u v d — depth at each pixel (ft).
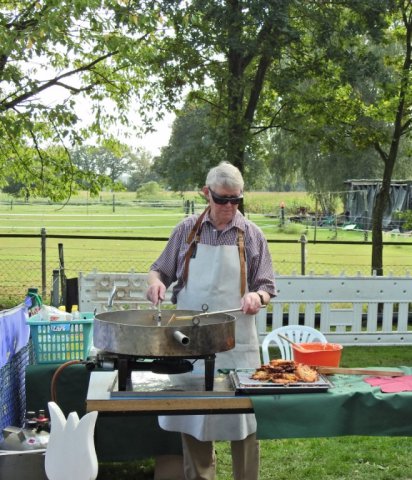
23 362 14.84
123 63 31.50
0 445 12.76
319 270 47.55
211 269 11.50
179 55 30.66
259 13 27.55
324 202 108.99
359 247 69.36
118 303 24.25
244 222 11.75
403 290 26.86
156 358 9.57
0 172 36.09
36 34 25.30
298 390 9.43
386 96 32.81
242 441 11.57
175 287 11.95
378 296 26.73
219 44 29.01
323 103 33.40
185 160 31.76
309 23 32.12
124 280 24.23
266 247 11.82
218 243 11.57
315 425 9.27
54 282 25.53
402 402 9.46
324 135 33.86
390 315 27.07
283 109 33.88
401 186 81.76
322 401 9.29
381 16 31.27
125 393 9.35
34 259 51.11
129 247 62.80
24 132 29.89
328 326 26.58
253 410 9.29
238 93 31.24
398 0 31.37
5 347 13.28
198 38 29.58
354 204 96.99
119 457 14.44
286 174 104.12
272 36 29.43
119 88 35.17
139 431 14.42
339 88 33.99
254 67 34.81
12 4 31.60
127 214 107.76
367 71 31.83
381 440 17.04
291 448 16.65
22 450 12.57
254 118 35.65
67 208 134.31
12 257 52.42
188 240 11.71
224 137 30.99
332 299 26.37
